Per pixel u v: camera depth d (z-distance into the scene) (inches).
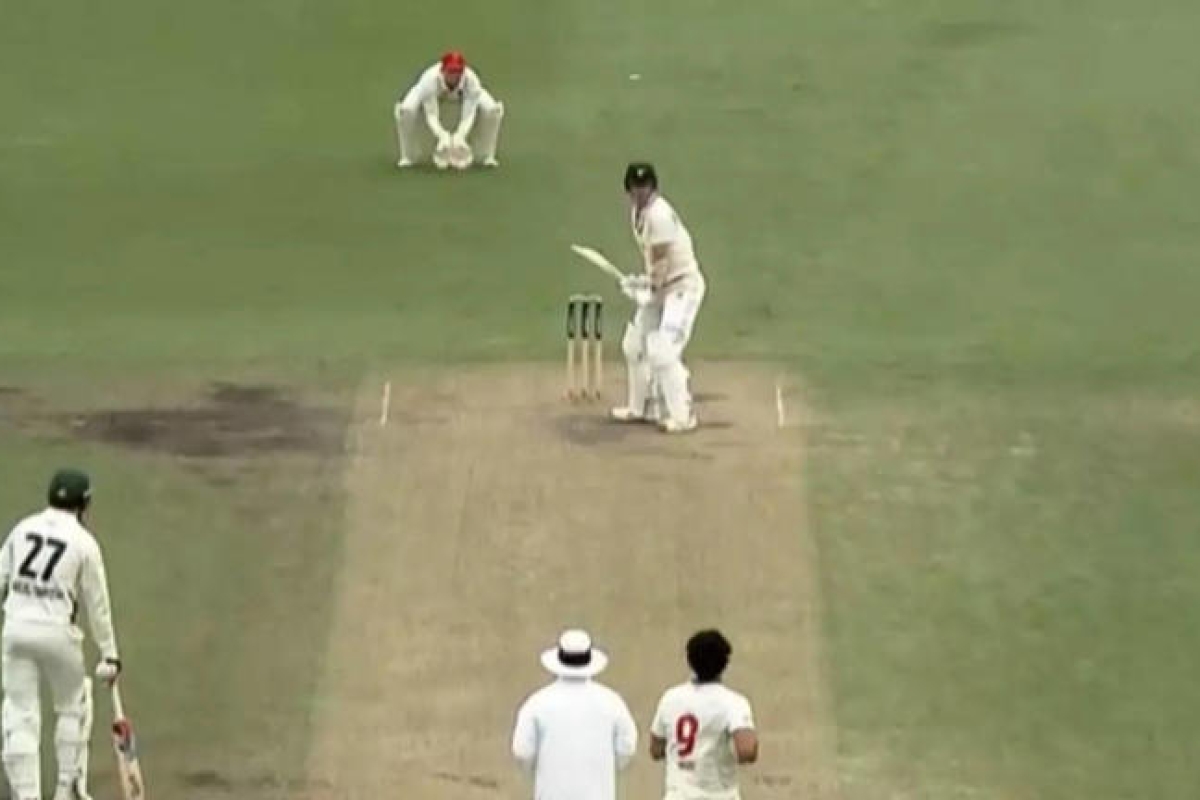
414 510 3390.7
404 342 4037.9
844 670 2989.7
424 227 4638.3
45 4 6122.1
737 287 4293.8
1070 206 4736.7
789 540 3299.7
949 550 3282.5
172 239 4598.9
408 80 5521.7
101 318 4183.1
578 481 3462.1
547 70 5561.0
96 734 2874.0
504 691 2950.3
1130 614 3122.5
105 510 3405.5
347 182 4906.5
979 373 3882.9
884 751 2819.9
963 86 5442.9
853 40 5772.6
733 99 5364.2
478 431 3646.7
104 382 3873.0
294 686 2972.4
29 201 4820.4
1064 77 5506.9
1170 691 2947.8
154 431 3666.3
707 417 3693.4
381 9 6033.5
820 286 4303.6
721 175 4896.7
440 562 3248.0
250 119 5300.2
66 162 5054.1
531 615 3115.2
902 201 4756.4
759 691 2940.5
